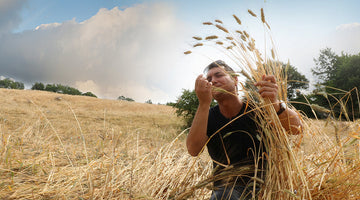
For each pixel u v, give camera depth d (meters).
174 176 2.47
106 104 24.30
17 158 2.95
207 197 2.07
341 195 1.45
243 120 1.59
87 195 1.99
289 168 1.33
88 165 2.44
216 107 1.76
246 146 1.58
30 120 8.31
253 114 1.57
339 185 1.47
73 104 22.59
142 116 15.04
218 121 1.66
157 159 2.91
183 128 9.55
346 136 1.45
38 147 3.83
